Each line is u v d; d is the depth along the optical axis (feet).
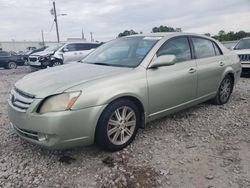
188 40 16.05
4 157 11.62
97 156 11.70
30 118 10.50
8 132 14.37
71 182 9.85
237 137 13.69
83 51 50.98
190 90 15.43
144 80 12.69
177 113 17.35
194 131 14.44
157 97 13.35
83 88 10.81
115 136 11.87
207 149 12.35
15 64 65.46
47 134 10.30
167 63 12.94
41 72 13.61
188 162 11.18
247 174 10.28
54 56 48.44
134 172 10.41
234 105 19.34
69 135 10.48
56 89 10.64
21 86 11.90
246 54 32.37
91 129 10.93
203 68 16.29
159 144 12.85
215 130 14.61
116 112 11.76
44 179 10.03
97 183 9.77
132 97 12.32
